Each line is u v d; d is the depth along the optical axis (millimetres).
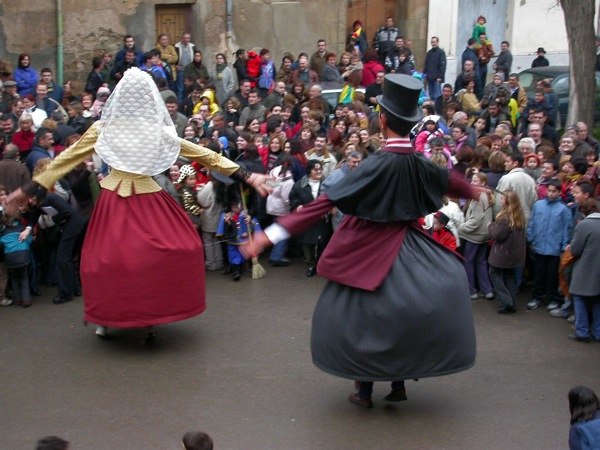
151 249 7637
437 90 19078
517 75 15984
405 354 6207
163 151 7609
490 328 8734
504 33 21922
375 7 21203
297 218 5984
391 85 6047
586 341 8406
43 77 14070
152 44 18500
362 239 6199
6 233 8977
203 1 18781
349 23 21203
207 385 7355
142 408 6934
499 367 7801
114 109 7535
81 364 7750
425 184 6203
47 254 9789
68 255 9227
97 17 17906
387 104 6078
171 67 17297
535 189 9523
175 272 7734
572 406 5586
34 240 9672
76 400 7059
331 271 6270
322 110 13180
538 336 8547
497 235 8883
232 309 9172
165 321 7770
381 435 6535
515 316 9086
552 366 7836
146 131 7547
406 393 7266
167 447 6336
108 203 7703
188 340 8328
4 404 6977
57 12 17516
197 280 7938
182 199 10211
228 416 6816
